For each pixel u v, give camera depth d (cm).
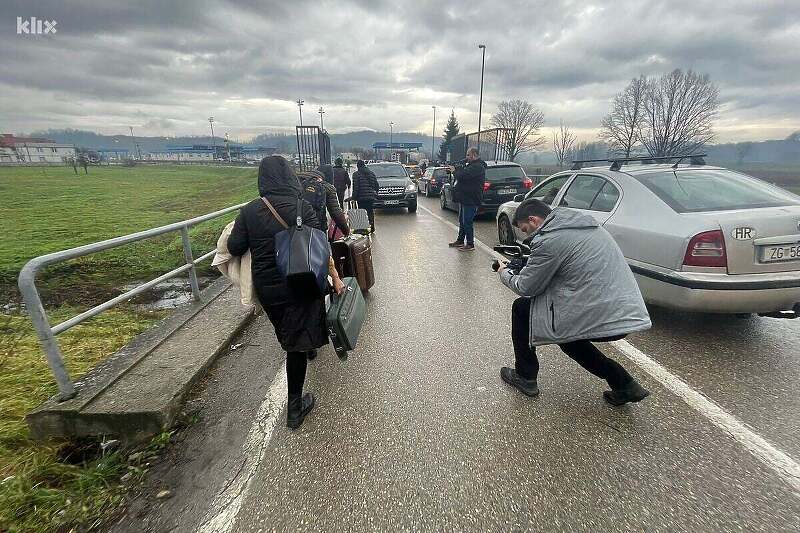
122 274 705
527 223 288
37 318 248
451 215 1304
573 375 324
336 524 197
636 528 192
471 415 277
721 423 263
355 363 349
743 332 388
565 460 235
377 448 247
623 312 246
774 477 219
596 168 498
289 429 265
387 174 1427
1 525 194
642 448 243
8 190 2733
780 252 323
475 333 407
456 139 2706
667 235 350
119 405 259
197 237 973
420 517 200
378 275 618
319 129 1703
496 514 201
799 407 278
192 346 351
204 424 271
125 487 220
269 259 247
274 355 359
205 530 195
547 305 263
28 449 246
